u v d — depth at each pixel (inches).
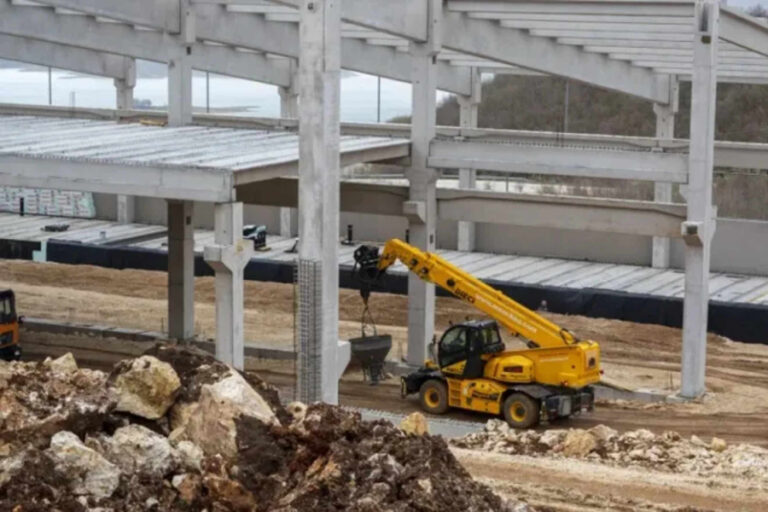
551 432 1181.1
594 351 1400.1
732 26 1557.6
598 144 1991.9
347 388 1565.0
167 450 648.4
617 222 1524.4
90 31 1952.5
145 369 690.2
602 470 1056.8
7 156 1411.2
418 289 1638.8
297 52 1937.7
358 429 659.4
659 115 2176.4
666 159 1489.9
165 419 691.4
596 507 978.7
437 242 2400.3
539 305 1947.6
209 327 1851.6
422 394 1456.7
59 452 618.5
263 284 2102.6
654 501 988.6
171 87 1807.3
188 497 634.2
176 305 1771.7
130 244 2400.3
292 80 2346.2
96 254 2287.2
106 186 1365.7
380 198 1630.2
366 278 1525.6
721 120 3316.9
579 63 1931.6
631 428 1401.3
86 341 1791.3
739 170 2436.0
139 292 2097.7
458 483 642.2
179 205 1742.1
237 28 1881.2
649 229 1508.4
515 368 1398.9
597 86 2041.1
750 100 3316.9
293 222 2498.8
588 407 1419.8
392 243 1491.1
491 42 1734.7
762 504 983.0
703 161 1465.3
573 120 3518.7
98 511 603.8
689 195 1476.4
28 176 1406.3
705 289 1499.8
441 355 1439.5
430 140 1608.0
